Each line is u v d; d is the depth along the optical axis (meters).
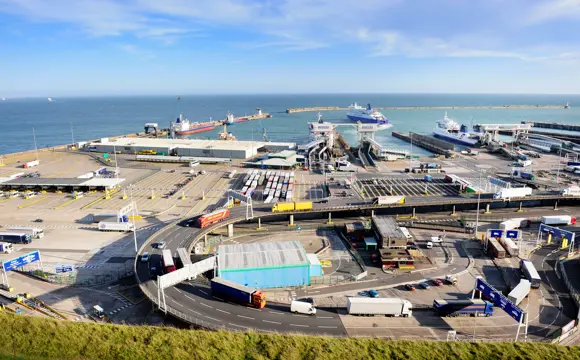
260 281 72.06
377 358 48.75
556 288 72.62
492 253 87.31
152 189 141.75
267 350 49.31
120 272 78.69
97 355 47.25
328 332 56.62
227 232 102.88
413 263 82.25
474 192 126.31
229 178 158.25
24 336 49.41
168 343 49.78
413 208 112.81
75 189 140.25
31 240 94.69
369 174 165.00
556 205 120.00
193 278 72.94
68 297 69.00
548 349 51.28
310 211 106.81
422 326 59.28
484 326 59.72
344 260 86.44
